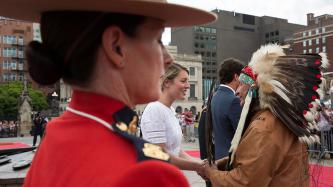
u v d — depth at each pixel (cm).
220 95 388
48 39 109
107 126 100
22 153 535
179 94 330
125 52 105
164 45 122
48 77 107
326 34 9319
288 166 249
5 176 354
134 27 106
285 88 249
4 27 9125
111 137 97
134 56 107
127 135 97
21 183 350
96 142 96
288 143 248
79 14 103
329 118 939
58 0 98
